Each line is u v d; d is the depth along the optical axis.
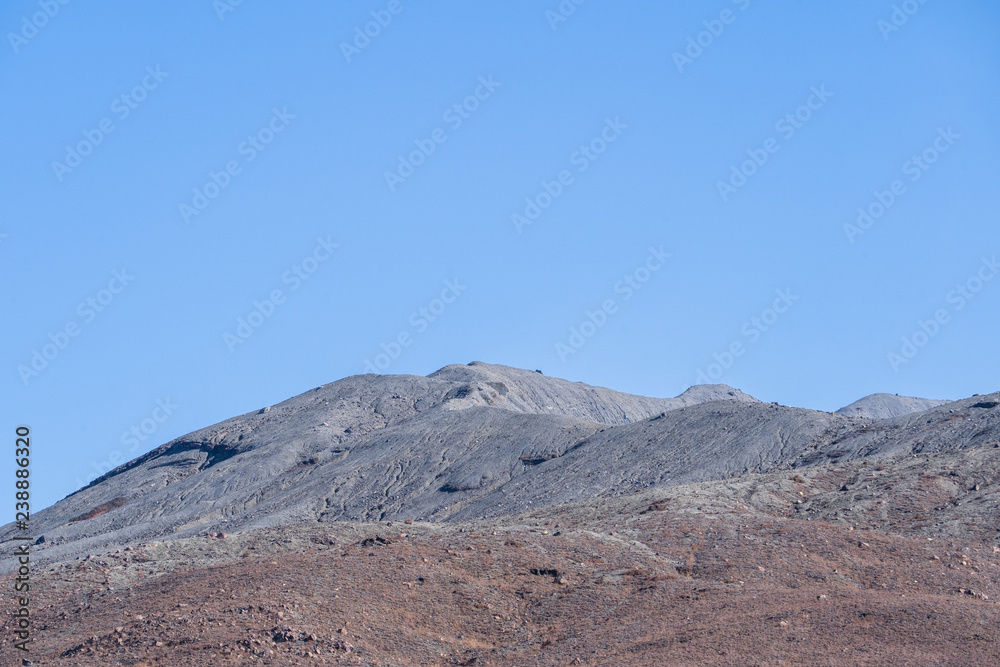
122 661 39.22
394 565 50.75
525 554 53.69
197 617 43.03
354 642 42.16
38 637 45.66
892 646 37.38
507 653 42.94
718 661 37.19
